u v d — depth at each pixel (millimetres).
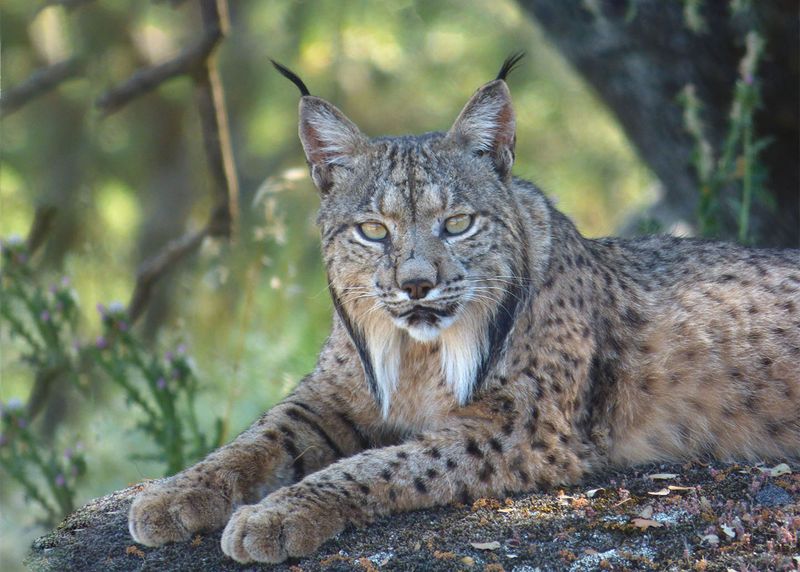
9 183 23766
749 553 7059
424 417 8625
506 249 8352
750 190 11820
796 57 12438
